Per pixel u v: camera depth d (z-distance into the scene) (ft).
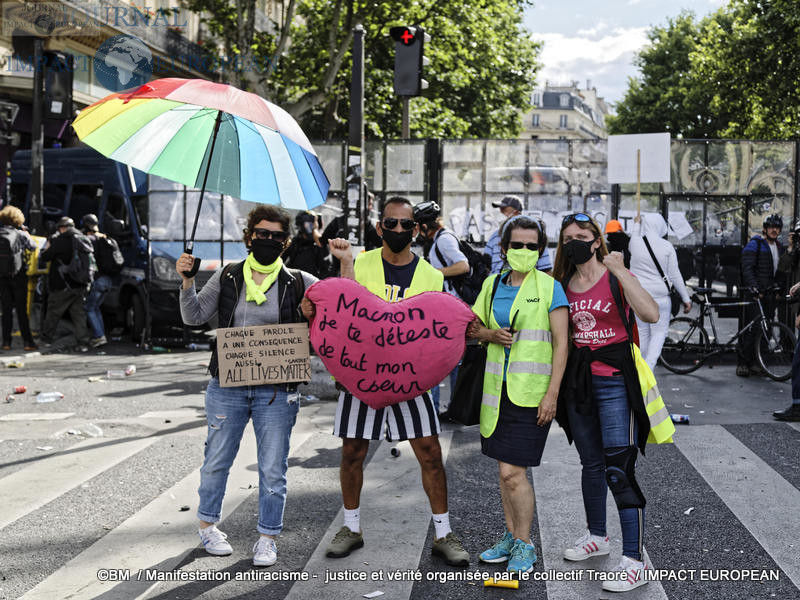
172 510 16.47
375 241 28.96
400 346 12.95
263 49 69.31
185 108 14.08
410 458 20.38
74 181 47.26
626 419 12.98
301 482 18.43
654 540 14.89
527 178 40.57
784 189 38.99
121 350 39.88
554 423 24.07
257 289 13.51
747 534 15.14
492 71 92.73
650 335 25.16
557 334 12.97
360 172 28.22
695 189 39.19
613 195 39.93
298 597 12.47
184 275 13.53
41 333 40.24
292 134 13.24
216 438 13.82
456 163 41.01
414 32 35.65
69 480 18.56
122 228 39.96
